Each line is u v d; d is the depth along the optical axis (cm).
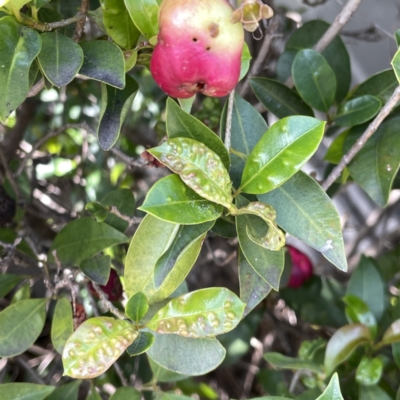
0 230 33
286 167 20
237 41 18
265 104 30
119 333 21
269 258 21
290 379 40
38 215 42
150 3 21
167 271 19
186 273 22
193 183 19
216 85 19
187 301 22
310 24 36
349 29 51
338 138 30
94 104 51
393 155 26
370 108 27
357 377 28
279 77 35
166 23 18
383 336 29
